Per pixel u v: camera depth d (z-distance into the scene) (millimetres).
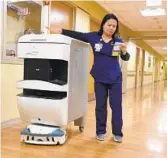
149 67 16297
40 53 2219
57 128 2357
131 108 4910
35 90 2355
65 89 2252
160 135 2803
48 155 2045
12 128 2916
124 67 8609
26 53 2275
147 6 5648
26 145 2287
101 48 2477
